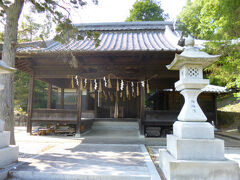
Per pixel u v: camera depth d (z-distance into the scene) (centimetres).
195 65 323
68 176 313
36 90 1552
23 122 1285
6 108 483
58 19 549
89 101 1352
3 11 531
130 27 1130
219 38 534
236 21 491
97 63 808
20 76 1470
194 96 323
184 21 1062
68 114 801
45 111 813
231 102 1550
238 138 796
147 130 848
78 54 683
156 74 796
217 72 652
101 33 1103
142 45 777
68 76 835
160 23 1135
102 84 1107
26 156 451
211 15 629
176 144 288
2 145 349
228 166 270
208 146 286
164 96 1187
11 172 325
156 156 468
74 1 516
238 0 450
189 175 269
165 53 659
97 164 378
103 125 1114
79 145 608
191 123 305
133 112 1265
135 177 305
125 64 811
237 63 525
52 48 755
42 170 332
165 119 775
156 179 292
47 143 645
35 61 822
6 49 493
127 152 501
